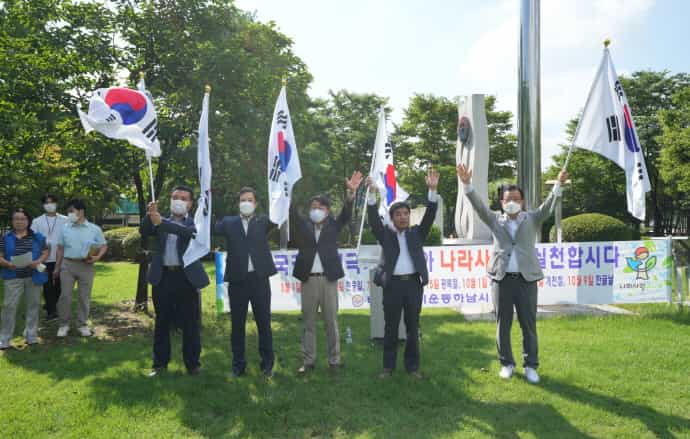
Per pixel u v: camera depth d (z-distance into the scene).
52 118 6.93
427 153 33.53
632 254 7.92
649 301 7.91
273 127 5.38
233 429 3.79
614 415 3.94
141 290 8.40
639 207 5.47
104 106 4.98
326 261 5.04
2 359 5.71
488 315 7.66
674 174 25.97
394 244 4.92
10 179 8.14
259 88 8.12
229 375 5.01
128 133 5.05
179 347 6.18
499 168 34.22
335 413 4.04
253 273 4.91
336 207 35.94
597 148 5.52
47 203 7.82
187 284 4.96
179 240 4.93
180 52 7.75
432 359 5.50
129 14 7.65
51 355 5.84
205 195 4.93
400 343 6.27
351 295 8.09
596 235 12.17
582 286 7.89
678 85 33.69
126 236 19.45
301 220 5.23
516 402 4.23
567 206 34.94
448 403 4.22
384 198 7.03
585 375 4.83
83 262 6.83
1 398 4.45
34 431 3.77
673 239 8.02
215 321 7.59
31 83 6.78
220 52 7.60
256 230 5.02
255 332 6.93
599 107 5.60
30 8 7.23
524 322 4.82
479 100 13.55
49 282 7.91
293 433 3.71
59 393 4.55
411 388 4.54
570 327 6.83
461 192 14.65
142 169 8.36
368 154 34.78
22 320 7.93
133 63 7.91
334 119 34.09
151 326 7.38
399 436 3.63
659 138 26.34
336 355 5.15
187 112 7.81
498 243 4.93
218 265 8.03
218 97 7.86
